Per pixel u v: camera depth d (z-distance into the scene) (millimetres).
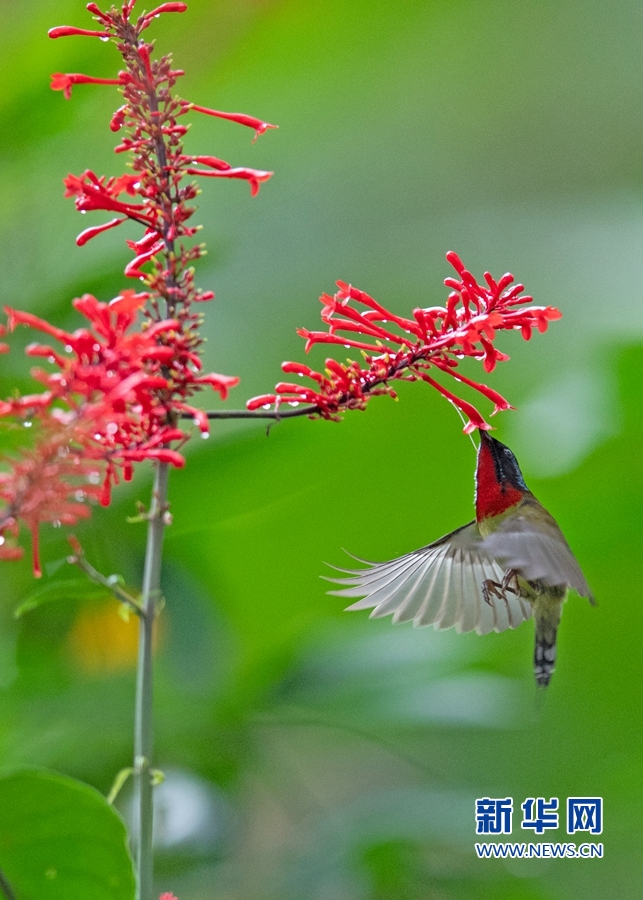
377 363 5414
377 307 5504
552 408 8789
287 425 7180
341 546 9305
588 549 9078
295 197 12016
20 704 7801
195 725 7879
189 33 10008
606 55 13719
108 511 7758
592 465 8555
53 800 5031
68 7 8086
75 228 8570
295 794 8281
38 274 8383
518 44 13562
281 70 11609
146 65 4969
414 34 12594
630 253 10625
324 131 12617
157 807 7859
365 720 7812
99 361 4320
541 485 8750
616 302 10148
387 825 7691
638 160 12859
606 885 9141
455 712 7793
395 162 12758
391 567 6578
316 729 9242
